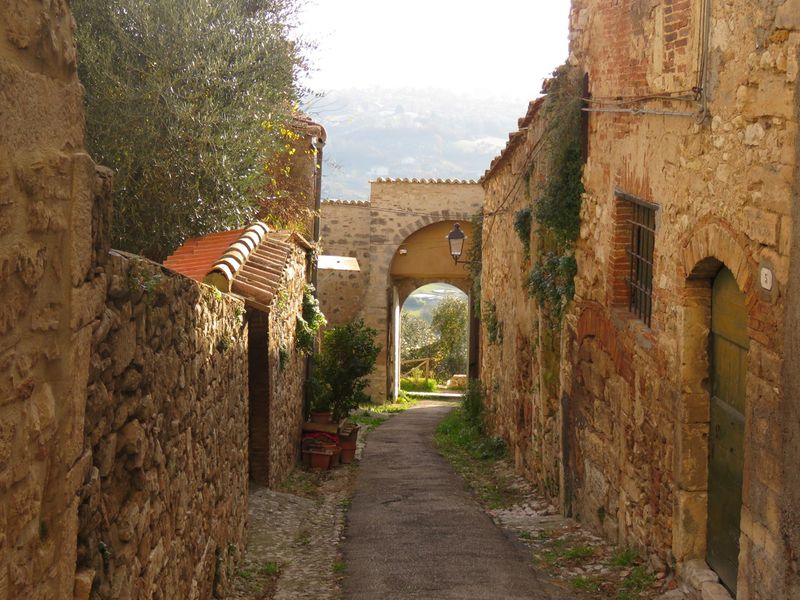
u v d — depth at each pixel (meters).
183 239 11.60
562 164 10.31
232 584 7.42
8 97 2.66
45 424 3.04
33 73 2.86
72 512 3.32
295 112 13.95
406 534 9.30
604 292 9.10
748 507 5.46
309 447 15.09
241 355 8.58
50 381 3.13
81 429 3.38
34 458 2.98
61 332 3.19
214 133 11.48
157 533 4.97
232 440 7.90
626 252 8.69
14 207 2.75
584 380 9.81
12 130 2.70
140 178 11.28
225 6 11.89
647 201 7.69
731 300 6.28
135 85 11.16
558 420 11.12
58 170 3.07
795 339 4.80
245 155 11.98
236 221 12.12
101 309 3.70
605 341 9.00
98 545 3.91
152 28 11.06
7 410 2.76
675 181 6.94
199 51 11.35
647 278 8.13
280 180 16.45
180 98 11.18
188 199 11.40
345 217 28.36
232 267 9.62
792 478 4.85
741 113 5.61
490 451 16.12
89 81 10.85
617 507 8.52
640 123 7.90
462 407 22.92
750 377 5.45
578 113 9.99
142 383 4.66
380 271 28.38
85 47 10.64
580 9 10.09
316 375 17.19
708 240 6.18
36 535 3.01
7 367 2.74
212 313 6.84
